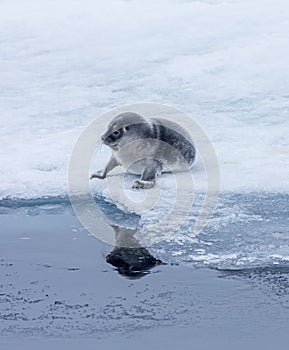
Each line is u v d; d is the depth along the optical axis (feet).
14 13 163.02
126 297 61.82
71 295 62.39
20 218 77.41
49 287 63.82
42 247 71.31
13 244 72.08
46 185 83.71
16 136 97.40
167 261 67.92
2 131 99.09
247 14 151.64
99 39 141.90
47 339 55.67
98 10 161.68
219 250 69.46
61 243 72.13
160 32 143.95
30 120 102.99
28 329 57.16
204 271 65.92
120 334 56.24
